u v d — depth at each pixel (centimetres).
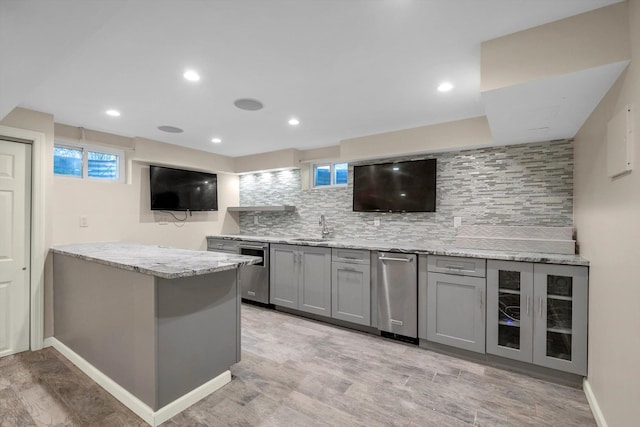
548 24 158
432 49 182
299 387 217
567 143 284
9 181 269
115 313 210
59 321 278
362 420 183
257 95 251
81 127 335
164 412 182
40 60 153
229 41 173
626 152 143
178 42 173
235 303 230
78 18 122
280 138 387
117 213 371
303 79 221
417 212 360
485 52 174
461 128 311
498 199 316
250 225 527
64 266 271
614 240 163
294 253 376
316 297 357
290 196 480
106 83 226
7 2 111
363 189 392
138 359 190
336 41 173
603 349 178
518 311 244
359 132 359
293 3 141
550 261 226
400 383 223
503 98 186
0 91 185
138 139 379
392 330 301
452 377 233
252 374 234
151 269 177
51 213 289
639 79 131
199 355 204
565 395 210
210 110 285
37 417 185
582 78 159
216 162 480
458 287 265
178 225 443
